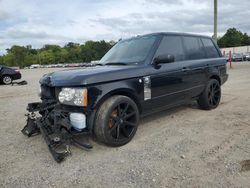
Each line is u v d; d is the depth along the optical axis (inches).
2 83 559.5
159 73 171.3
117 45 209.3
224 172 115.6
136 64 166.1
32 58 4409.5
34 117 167.3
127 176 115.7
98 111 141.8
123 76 149.8
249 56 1401.3
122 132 152.6
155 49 175.8
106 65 177.0
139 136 166.1
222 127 177.6
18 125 202.8
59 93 141.9
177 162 127.1
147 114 172.6
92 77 137.0
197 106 241.6
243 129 171.5
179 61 192.9
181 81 190.4
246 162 124.2
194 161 127.5
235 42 3496.6
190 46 210.2
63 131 136.5
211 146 145.3
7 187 110.3
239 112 215.2
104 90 141.0
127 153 140.3
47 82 151.2
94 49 3031.5
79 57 3809.1
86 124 139.5
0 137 173.6
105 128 140.5
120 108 149.4
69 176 118.0
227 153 135.1
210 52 234.8
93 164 128.9
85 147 138.9
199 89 212.5
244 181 107.8
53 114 143.7
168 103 183.2
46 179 116.2
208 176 112.8
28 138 169.0
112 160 132.4
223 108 232.8
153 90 168.4
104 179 114.2
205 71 216.5
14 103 304.5
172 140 156.9
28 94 378.6
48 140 138.4
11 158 138.8
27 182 114.0
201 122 191.3
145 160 130.8
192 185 106.3
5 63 4436.5
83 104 133.7
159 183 108.9
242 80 448.8
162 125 187.3
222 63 242.2
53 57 4279.0
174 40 195.0
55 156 130.0
